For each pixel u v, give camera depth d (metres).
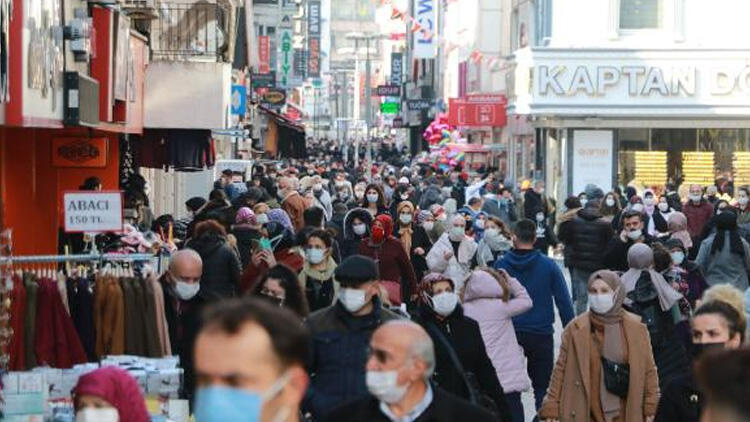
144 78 43.91
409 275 32.53
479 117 101.12
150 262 25.52
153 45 46.22
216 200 36.81
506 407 19.89
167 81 45.12
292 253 27.77
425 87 160.12
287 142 144.00
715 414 8.79
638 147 77.44
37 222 38.38
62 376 19.58
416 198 71.06
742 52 75.19
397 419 12.96
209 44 46.22
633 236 34.88
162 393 19.95
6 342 21.28
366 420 13.08
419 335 12.77
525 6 93.31
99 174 40.69
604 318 20.52
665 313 24.39
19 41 23.75
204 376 8.61
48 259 22.19
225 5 52.59
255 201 42.66
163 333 23.25
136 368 20.28
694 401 15.62
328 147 192.00
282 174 76.12
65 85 28.70
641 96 75.75
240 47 80.56
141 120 43.03
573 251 38.31
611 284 20.39
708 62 75.62
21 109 23.83
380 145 183.50
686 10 79.31
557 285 26.97
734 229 34.75
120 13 34.97
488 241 37.69
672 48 75.56
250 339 8.56
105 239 30.22
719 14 79.19
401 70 191.12
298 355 8.71
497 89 108.25
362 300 17.78
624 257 35.09
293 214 47.69
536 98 76.19
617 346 20.48
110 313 23.11
